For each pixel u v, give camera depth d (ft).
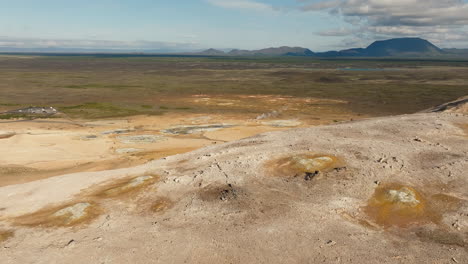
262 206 57.82
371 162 68.95
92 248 48.83
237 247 47.80
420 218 52.24
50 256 47.19
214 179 68.95
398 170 65.36
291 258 45.01
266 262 44.52
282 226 52.01
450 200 55.57
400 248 45.91
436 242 46.70
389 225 51.24
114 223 55.72
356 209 55.36
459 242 46.32
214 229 52.54
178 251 47.65
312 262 44.09
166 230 53.11
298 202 58.29
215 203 60.18
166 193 65.77
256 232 50.93
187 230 52.75
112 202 63.46
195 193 64.49
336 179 63.82
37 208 63.67
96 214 59.00
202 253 47.01
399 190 57.82
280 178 66.80
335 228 50.96
